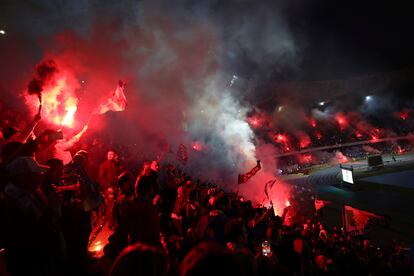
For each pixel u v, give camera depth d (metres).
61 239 3.78
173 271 3.70
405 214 21.95
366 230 17.36
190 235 6.16
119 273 2.14
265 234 7.05
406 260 13.84
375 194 29.25
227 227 4.30
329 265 8.17
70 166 5.40
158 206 6.89
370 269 10.65
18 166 3.59
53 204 4.29
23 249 3.53
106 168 8.40
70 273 4.89
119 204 5.30
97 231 7.97
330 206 27.05
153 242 4.46
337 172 43.31
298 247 6.66
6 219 3.51
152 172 7.17
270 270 3.80
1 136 5.48
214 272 1.98
